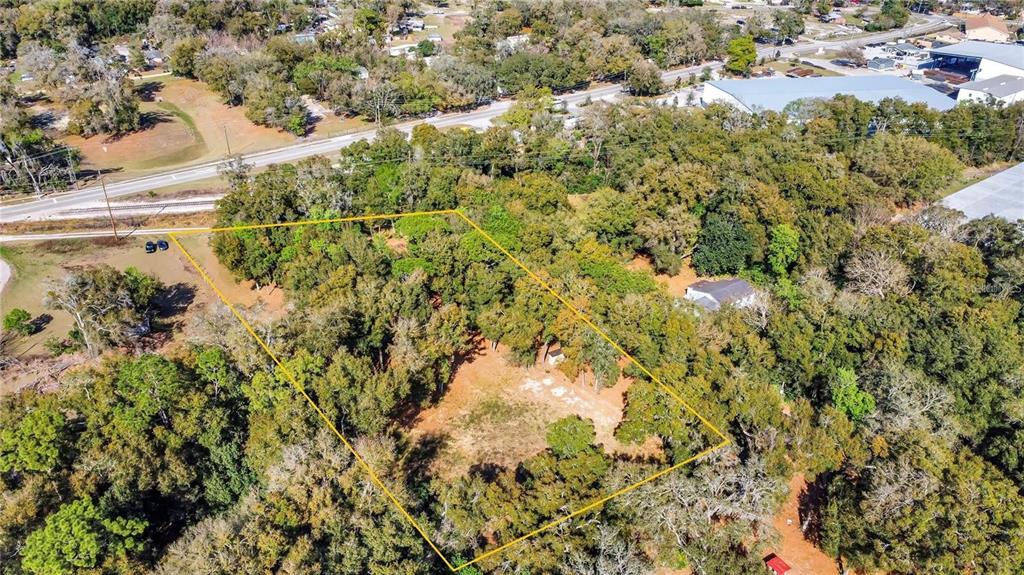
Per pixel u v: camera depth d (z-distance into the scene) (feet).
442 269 218.59
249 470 167.12
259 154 361.92
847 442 159.63
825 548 151.64
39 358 207.82
